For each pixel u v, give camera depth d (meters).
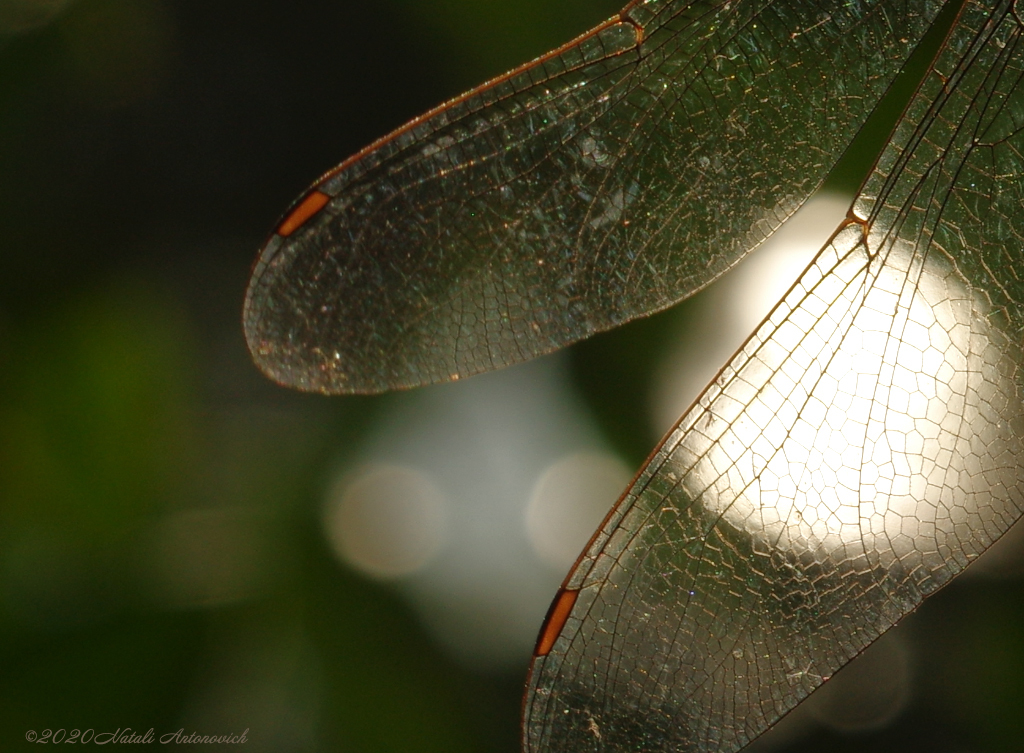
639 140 0.30
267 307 0.30
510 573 0.33
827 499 0.29
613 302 0.30
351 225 0.30
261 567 0.32
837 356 0.29
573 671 0.29
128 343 0.32
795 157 0.29
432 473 0.33
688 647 0.29
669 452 0.29
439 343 0.30
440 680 0.32
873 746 0.33
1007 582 0.33
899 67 0.29
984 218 0.29
